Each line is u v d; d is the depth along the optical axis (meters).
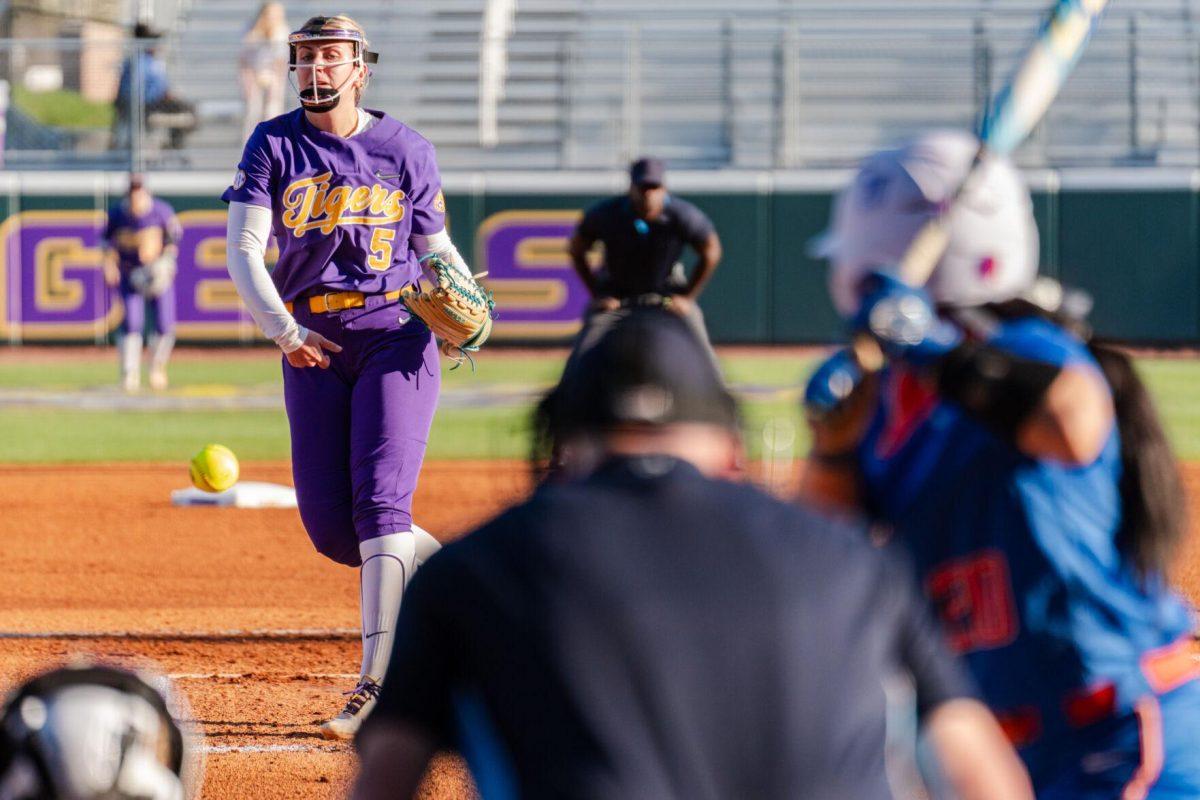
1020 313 8.84
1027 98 8.91
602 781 6.12
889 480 8.96
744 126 93.56
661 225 35.22
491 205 79.75
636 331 7.14
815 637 6.36
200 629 24.36
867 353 8.49
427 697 6.57
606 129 93.31
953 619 8.95
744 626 6.32
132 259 62.94
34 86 96.00
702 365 7.13
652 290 35.75
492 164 92.88
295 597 27.39
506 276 80.00
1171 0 94.81
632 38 84.00
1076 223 76.88
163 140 87.06
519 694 6.30
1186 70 90.19
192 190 80.06
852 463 8.94
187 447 48.06
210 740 17.64
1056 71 9.02
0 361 76.25
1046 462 8.69
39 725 5.64
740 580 6.41
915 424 8.91
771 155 90.00
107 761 5.64
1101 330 77.06
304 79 17.41
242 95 88.62
